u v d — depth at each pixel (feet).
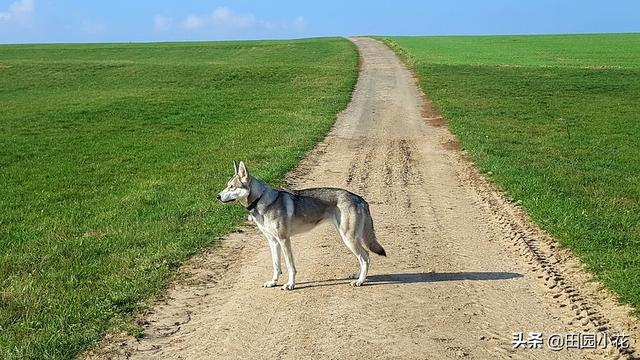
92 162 75.61
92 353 26.03
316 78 171.94
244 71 183.83
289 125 100.48
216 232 43.01
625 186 57.06
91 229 45.19
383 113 117.29
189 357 25.76
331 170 66.95
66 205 53.78
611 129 98.07
